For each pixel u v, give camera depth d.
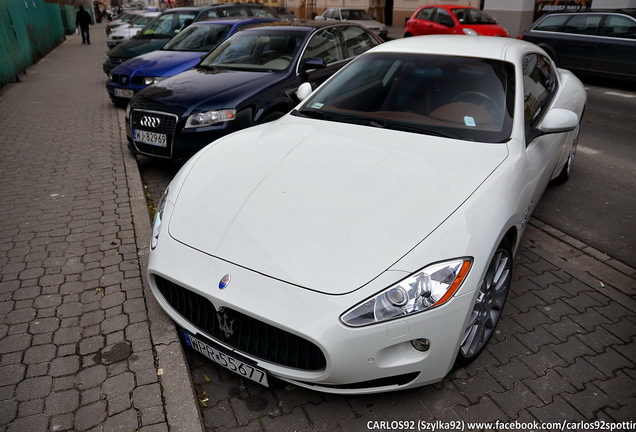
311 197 2.35
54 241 3.69
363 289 1.95
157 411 2.17
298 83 5.46
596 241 3.96
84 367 2.42
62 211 4.22
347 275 1.99
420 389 2.37
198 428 2.09
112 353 2.51
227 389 2.39
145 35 9.95
